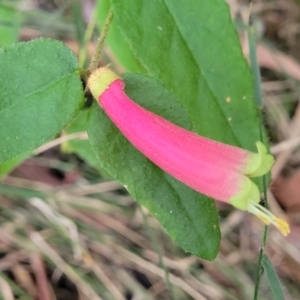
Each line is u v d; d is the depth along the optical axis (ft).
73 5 0.33
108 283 0.34
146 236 0.35
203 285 0.34
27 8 0.37
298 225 0.35
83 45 0.30
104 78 0.18
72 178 0.36
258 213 0.17
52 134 0.19
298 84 0.38
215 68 0.23
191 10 0.22
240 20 0.37
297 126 0.38
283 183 0.36
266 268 0.24
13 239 0.34
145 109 0.18
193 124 0.21
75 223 0.35
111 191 0.36
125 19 0.21
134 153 0.19
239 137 0.23
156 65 0.22
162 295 0.34
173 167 0.17
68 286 0.35
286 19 0.40
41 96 0.19
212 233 0.19
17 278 0.34
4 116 0.18
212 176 0.16
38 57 0.19
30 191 0.34
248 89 0.23
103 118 0.19
